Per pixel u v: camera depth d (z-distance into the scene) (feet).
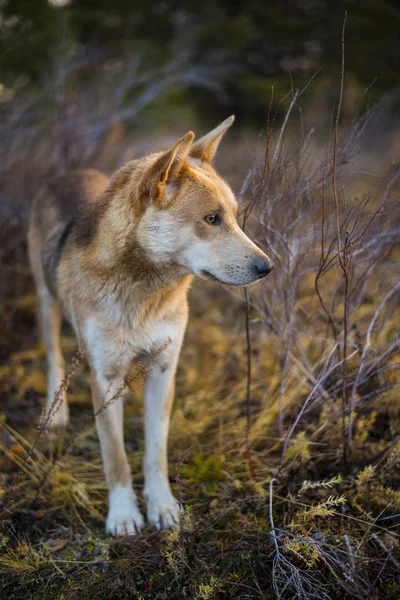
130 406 13.56
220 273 9.38
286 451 10.54
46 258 12.98
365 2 48.55
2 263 16.78
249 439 11.43
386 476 9.98
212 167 11.40
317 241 12.87
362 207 10.44
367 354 11.19
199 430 12.16
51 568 8.91
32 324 17.08
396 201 10.67
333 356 11.30
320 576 8.41
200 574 8.58
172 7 49.39
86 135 20.76
